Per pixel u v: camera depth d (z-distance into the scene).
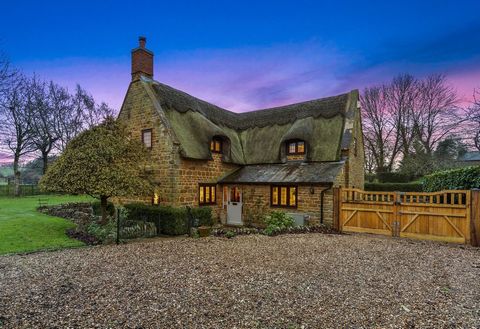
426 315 4.07
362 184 19.05
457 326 3.76
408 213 10.27
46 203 20.00
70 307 4.31
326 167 13.66
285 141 15.69
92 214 14.65
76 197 25.62
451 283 5.46
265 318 3.96
